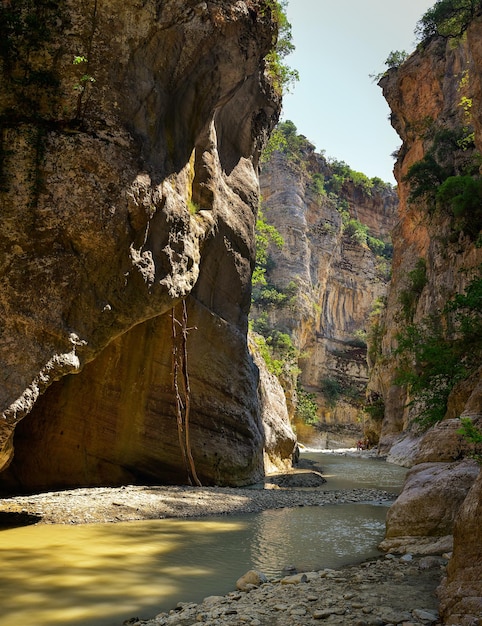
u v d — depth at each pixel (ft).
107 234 38.73
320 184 305.73
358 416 268.21
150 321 57.11
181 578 24.34
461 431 20.31
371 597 20.27
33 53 38.73
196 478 56.95
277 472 79.71
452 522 28.73
